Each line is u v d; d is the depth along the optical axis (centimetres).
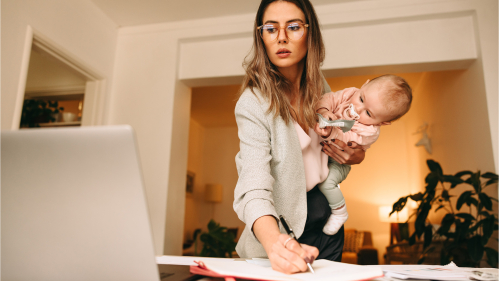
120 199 41
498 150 268
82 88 371
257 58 97
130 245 42
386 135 652
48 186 42
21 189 43
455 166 360
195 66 354
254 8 333
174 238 334
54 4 278
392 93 97
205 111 645
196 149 722
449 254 277
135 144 39
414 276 55
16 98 240
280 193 88
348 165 111
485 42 287
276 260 54
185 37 352
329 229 103
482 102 285
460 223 267
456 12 297
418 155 535
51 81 376
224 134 751
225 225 705
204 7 334
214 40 355
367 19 310
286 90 100
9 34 236
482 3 294
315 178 97
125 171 40
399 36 312
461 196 264
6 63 233
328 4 320
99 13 338
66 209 42
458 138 347
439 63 305
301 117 101
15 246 44
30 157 41
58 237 43
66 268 44
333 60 318
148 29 363
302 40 92
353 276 46
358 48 316
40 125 361
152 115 341
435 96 430
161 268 62
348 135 98
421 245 385
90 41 323
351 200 644
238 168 85
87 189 41
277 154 88
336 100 105
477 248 240
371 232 622
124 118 347
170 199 328
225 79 353
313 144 100
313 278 46
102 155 40
